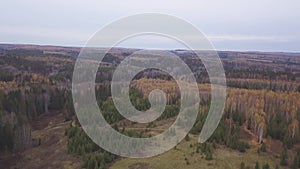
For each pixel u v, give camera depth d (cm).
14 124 6619
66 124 7494
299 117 6172
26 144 6372
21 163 5694
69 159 5306
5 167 5569
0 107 7069
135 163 4669
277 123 6112
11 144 6244
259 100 6831
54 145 6175
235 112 6375
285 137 5506
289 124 5953
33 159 5794
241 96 6831
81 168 4844
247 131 6062
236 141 5250
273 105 6888
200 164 4562
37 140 6638
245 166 4544
